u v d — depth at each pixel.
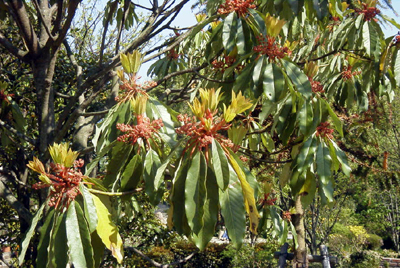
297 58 4.69
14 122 4.29
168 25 4.12
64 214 2.08
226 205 1.99
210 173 2.03
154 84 2.65
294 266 5.91
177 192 2.07
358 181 10.23
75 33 7.89
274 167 5.07
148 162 2.38
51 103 4.26
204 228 1.99
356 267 13.65
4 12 4.20
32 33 4.07
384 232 21.31
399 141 10.62
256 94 2.72
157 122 2.39
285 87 2.83
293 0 2.92
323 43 4.55
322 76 4.28
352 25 3.40
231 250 11.13
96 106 6.52
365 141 6.37
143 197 6.46
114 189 2.66
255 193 2.14
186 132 2.03
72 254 1.98
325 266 6.18
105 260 6.74
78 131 4.79
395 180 6.38
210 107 2.00
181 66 4.86
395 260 15.49
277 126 2.87
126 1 4.11
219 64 3.39
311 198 3.15
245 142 3.98
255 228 2.08
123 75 2.60
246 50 2.85
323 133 3.00
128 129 2.37
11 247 7.31
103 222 2.12
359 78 3.99
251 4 3.03
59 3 3.66
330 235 14.58
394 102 10.33
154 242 7.59
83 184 2.22
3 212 7.09
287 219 4.70
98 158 2.49
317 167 2.94
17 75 6.45
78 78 5.05
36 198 7.31
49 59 4.30
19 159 6.29
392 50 3.33
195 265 11.98
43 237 2.12
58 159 2.11
